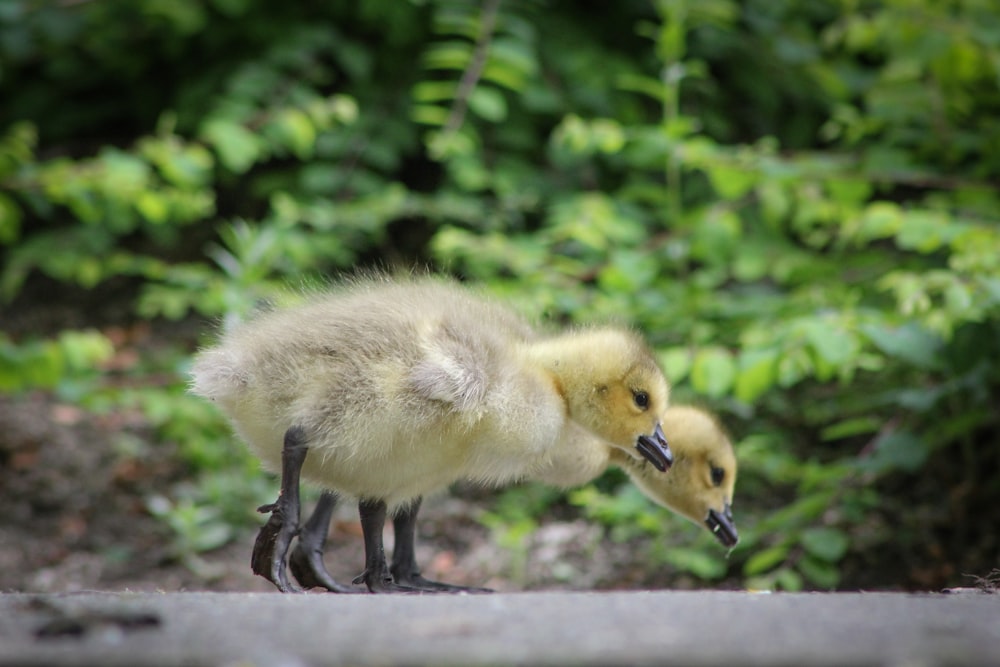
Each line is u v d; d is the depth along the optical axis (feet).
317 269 52.60
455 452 25.08
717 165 40.24
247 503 42.14
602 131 41.68
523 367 25.91
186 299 47.67
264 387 24.21
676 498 31.30
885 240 50.72
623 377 26.91
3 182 43.19
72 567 39.19
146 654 13.74
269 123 48.93
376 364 23.91
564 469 29.04
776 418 44.57
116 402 42.86
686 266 46.65
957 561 37.06
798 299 40.11
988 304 33.06
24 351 40.14
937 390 34.65
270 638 14.46
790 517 35.24
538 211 52.31
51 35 54.44
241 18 56.34
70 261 53.06
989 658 13.35
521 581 37.78
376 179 52.70
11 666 13.34
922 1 42.65
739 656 13.41
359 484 24.98
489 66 46.14
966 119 46.65
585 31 55.52
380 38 56.80
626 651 13.65
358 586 26.16
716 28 53.52
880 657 13.37
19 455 45.27
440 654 13.61
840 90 50.62
